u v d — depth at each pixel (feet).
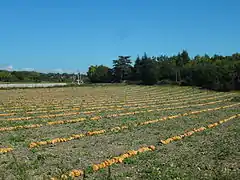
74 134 73.92
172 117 104.53
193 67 331.77
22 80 467.11
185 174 43.96
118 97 188.75
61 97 188.75
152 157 53.62
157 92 235.40
